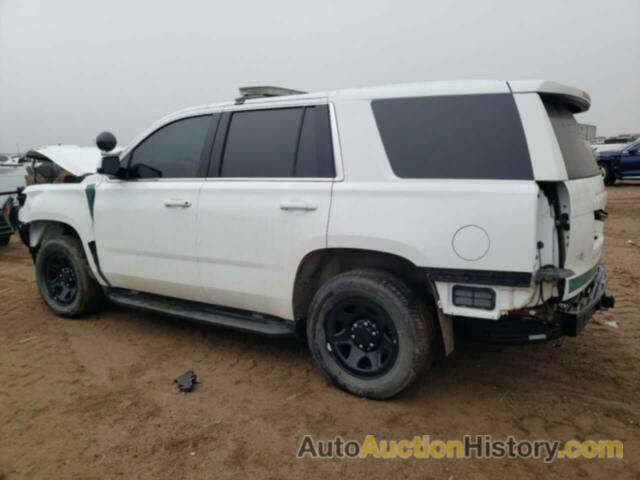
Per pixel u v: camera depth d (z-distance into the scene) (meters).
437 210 2.85
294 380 3.58
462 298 2.84
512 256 2.67
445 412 3.14
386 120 3.11
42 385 3.56
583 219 2.95
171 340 4.35
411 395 3.34
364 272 3.18
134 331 4.58
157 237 4.01
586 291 3.24
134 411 3.19
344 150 3.19
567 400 3.28
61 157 5.83
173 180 3.97
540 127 2.72
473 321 3.05
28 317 5.02
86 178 4.65
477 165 2.82
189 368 3.81
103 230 4.38
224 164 3.73
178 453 2.76
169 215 3.91
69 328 4.68
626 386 3.45
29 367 3.86
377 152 3.09
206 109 3.89
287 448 2.79
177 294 4.12
